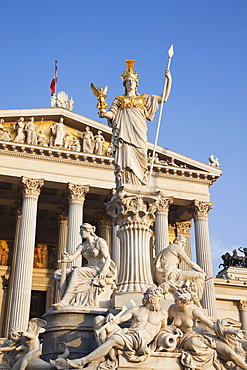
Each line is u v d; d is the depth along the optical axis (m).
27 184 44.66
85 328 12.03
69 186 45.88
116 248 45.12
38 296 54.12
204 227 48.97
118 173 14.71
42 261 55.19
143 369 9.72
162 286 13.19
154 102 15.65
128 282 13.41
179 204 50.84
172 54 16.30
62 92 51.59
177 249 14.27
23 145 45.06
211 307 44.09
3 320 51.03
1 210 54.78
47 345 12.23
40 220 57.03
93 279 13.19
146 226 14.23
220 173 51.50
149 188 14.37
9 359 11.20
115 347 9.79
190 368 10.10
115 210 14.66
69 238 43.66
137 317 10.44
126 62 16.05
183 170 49.91
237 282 51.41
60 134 47.19
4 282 53.06
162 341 10.28
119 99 15.43
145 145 15.06
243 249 58.59
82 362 9.60
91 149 47.88
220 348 10.55
